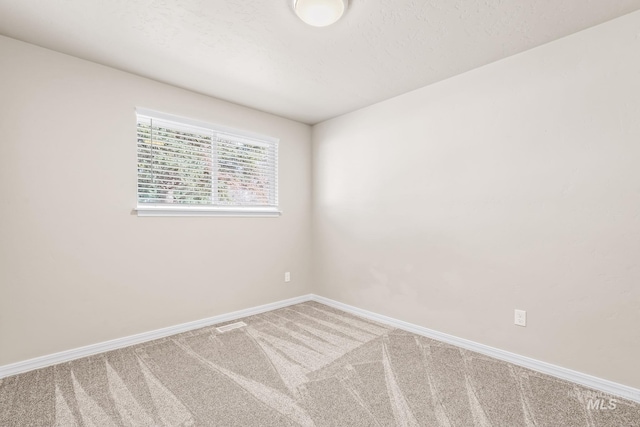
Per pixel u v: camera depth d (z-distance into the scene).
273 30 1.86
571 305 1.91
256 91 2.77
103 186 2.30
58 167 2.12
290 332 2.72
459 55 2.14
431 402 1.70
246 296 3.17
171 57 2.19
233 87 2.68
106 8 1.67
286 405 1.67
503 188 2.19
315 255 3.75
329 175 3.56
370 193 3.11
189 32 1.89
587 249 1.85
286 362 2.15
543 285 2.02
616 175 1.76
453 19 1.75
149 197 2.57
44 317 2.08
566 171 1.92
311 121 3.65
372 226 3.09
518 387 1.84
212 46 2.04
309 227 3.77
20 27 1.84
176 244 2.68
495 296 2.24
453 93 2.46
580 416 1.58
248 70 2.37
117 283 2.37
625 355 1.73
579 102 1.88
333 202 3.51
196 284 2.80
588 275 1.85
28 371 2.00
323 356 2.25
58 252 2.13
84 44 2.03
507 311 2.17
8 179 1.95
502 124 2.19
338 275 3.46
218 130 2.94
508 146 2.17
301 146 3.68
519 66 2.11
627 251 1.73
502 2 1.60
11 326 1.96
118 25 1.82
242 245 3.13
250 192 3.24
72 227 2.18
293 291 3.61
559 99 1.95
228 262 3.02
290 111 3.29
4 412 1.60
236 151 3.12
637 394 1.69
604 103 1.79
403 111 2.81
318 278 3.72
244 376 1.97
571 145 1.91
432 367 2.09
